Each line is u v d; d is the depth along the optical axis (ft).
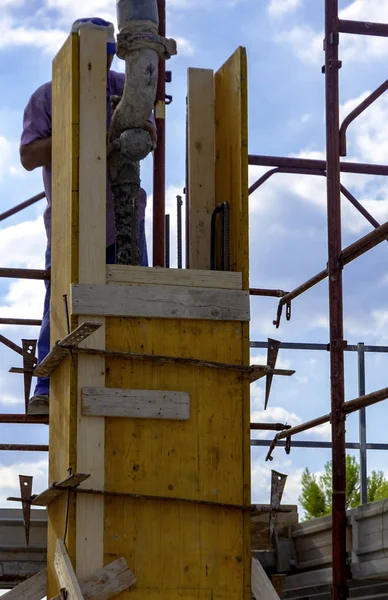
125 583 17.08
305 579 21.90
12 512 22.49
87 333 16.72
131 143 18.69
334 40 18.93
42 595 18.33
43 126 20.27
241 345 18.29
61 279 18.40
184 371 17.97
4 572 21.84
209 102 20.59
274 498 18.21
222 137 20.18
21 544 22.09
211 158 20.43
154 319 17.99
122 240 19.47
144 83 18.57
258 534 23.12
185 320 18.12
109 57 19.93
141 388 17.72
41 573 18.38
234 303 18.33
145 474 17.53
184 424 17.84
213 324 18.24
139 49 18.56
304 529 22.33
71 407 17.42
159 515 17.53
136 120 18.85
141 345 17.85
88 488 17.25
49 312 20.01
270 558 22.68
